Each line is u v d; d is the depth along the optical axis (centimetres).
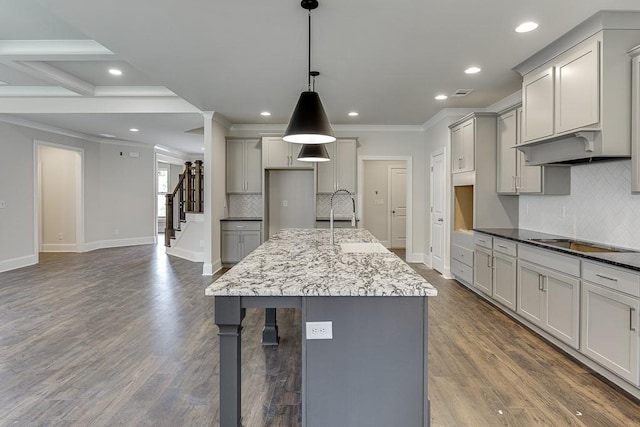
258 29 290
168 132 746
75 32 338
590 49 273
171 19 273
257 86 437
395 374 169
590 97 274
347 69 379
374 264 221
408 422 169
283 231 426
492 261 411
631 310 221
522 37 302
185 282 538
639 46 253
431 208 631
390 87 442
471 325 363
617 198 310
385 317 168
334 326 167
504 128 440
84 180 804
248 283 176
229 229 635
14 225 632
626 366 226
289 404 226
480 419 210
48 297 457
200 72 389
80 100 555
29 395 234
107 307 418
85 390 240
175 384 248
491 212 460
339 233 401
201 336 333
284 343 320
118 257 746
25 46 357
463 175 496
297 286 170
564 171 367
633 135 261
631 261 233
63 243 812
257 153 656
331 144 646
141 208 929
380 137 669
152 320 375
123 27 286
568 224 371
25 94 540
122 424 204
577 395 235
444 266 565
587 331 260
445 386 247
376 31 294
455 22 278
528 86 356
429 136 641
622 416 212
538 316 321
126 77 473
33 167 667
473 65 366
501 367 274
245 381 254
